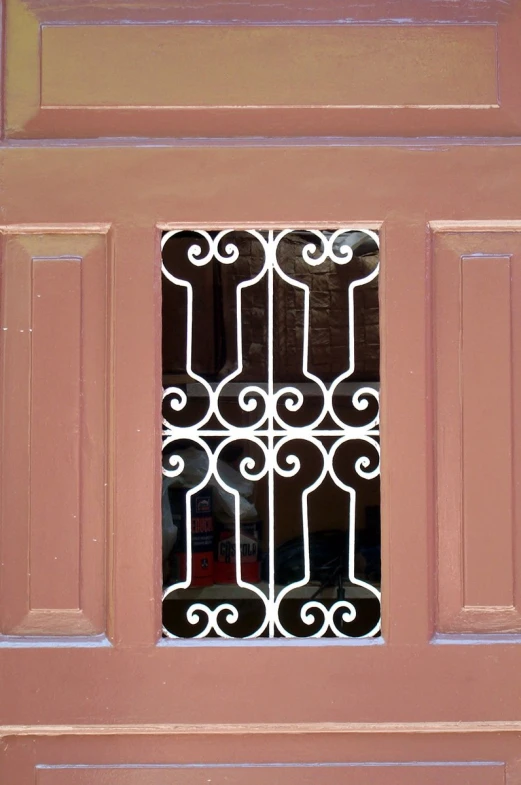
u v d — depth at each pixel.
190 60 1.72
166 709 1.68
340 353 2.50
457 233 1.72
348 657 1.69
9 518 1.69
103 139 1.71
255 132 1.71
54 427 1.69
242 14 1.72
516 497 1.70
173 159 1.71
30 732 1.68
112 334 1.69
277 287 2.52
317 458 2.79
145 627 1.68
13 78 1.71
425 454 1.69
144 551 1.68
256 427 1.74
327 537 2.61
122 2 1.72
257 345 2.54
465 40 1.72
